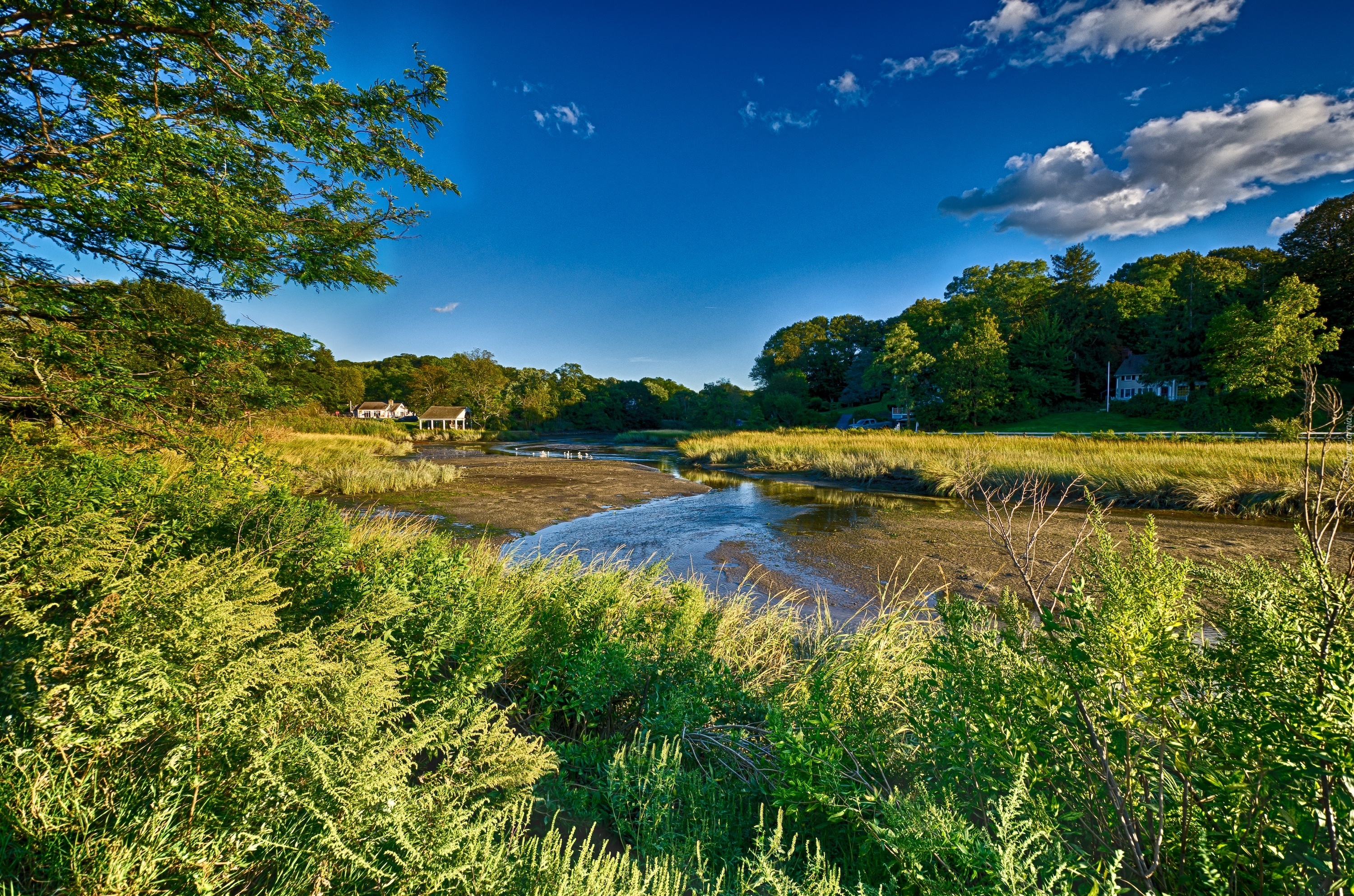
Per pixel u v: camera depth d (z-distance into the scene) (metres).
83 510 2.88
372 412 87.12
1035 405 49.22
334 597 3.30
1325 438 1.54
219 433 5.82
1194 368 43.41
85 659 1.75
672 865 2.01
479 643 3.07
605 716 3.42
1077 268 56.50
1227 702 1.67
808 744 2.38
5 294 4.52
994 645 2.14
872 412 65.69
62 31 4.32
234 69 4.95
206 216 4.70
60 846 1.30
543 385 84.12
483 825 1.68
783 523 13.16
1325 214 39.75
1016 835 1.52
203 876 1.29
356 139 5.90
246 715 1.79
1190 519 12.32
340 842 1.38
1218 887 1.50
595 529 12.63
